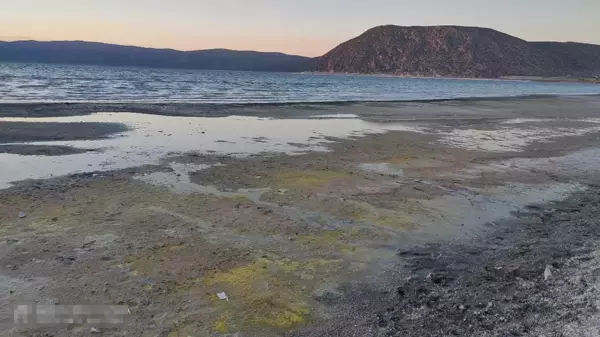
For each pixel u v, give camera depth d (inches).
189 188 342.6
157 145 510.6
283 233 260.2
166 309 175.0
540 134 746.2
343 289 198.1
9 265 203.9
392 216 298.8
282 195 333.7
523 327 159.9
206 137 581.0
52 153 442.6
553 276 204.7
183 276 202.7
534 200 353.1
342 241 253.0
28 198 299.0
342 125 761.0
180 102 1070.4
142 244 234.5
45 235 239.9
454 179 408.2
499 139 672.4
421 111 1091.9
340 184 371.2
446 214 308.7
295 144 554.6
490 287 198.2
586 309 166.7
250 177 382.6
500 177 423.8
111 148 482.3
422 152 536.1
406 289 198.5
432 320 170.2
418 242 256.7
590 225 291.4
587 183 414.3
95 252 222.1
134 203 300.7
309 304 184.2
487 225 291.0
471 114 1071.0
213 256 224.8
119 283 193.2
